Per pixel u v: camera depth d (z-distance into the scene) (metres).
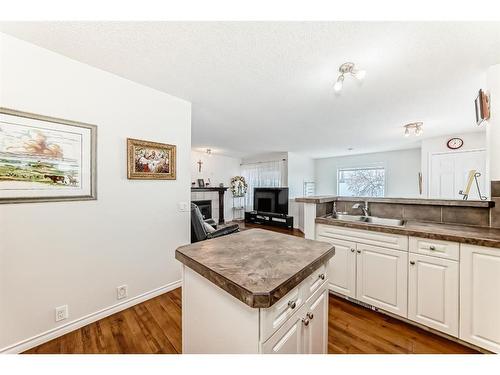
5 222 1.39
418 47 1.49
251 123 3.39
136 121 2.03
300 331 0.94
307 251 1.14
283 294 0.77
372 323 1.74
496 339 1.34
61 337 1.58
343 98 2.39
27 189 1.46
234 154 6.71
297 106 2.64
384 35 1.37
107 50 1.55
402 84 2.05
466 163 3.96
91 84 1.75
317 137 4.31
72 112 1.65
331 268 2.15
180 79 1.98
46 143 1.53
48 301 1.55
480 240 1.37
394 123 3.34
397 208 2.22
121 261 1.94
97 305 1.79
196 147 5.57
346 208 2.58
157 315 1.87
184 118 2.44
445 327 1.53
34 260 1.49
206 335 0.98
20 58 1.43
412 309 1.67
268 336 0.76
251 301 0.70
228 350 0.86
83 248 1.72
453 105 2.58
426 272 1.60
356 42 1.44
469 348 1.46
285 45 1.48
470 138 3.93
